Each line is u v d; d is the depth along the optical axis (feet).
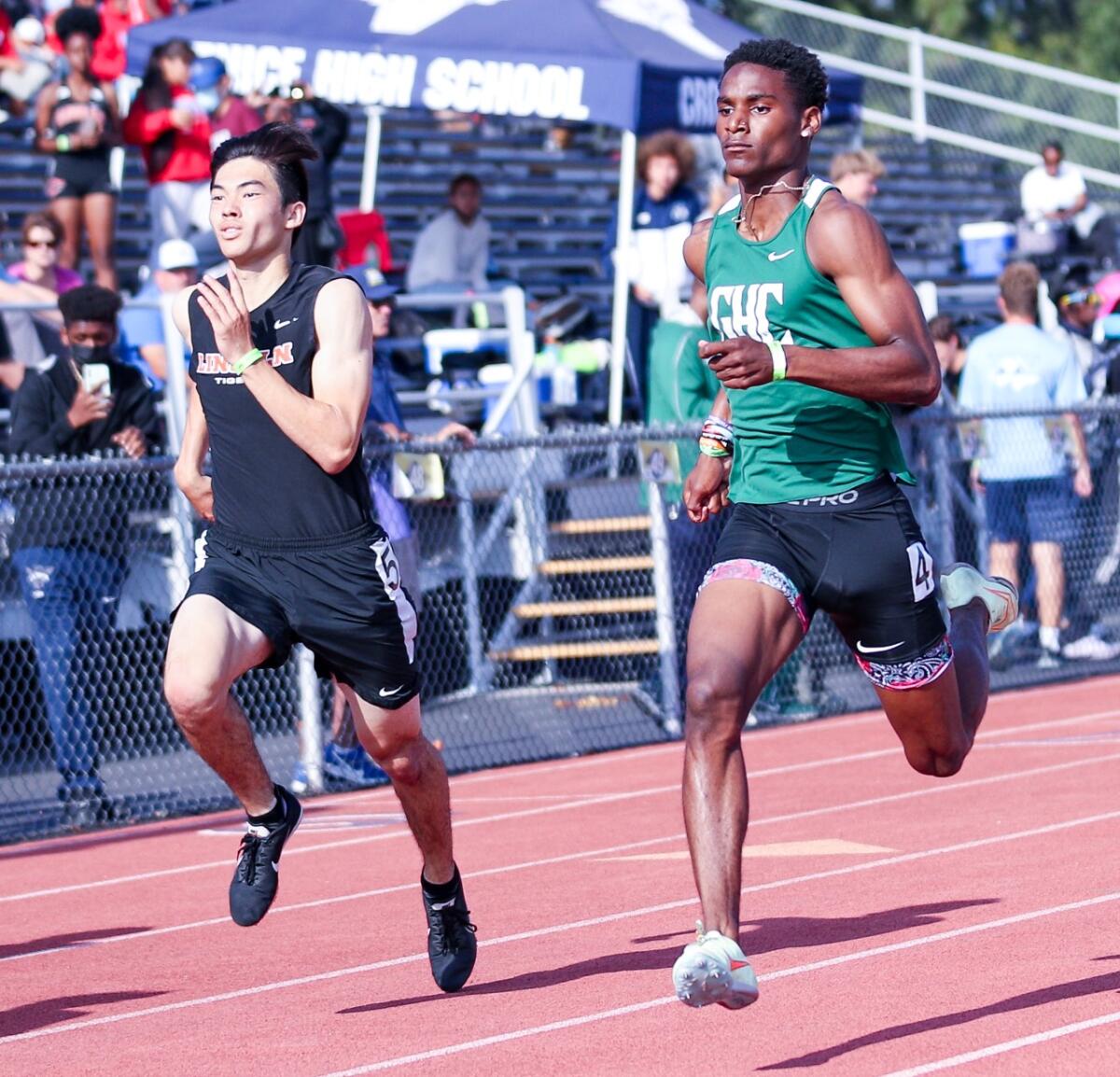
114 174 83.71
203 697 23.62
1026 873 32.76
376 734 25.31
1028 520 61.26
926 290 71.41
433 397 61.31
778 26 119.85
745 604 22.34
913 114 121.80
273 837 25.00
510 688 54.39
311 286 24.80
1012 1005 23.59
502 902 33.30
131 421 46.42
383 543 25.09
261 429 24.56
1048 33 191.62
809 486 23.06
